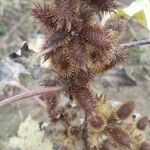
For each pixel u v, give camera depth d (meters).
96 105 0.20
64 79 0.19
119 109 0.21
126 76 0.27
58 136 0.23
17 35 0.42
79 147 0.22
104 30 0.18
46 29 0.18
